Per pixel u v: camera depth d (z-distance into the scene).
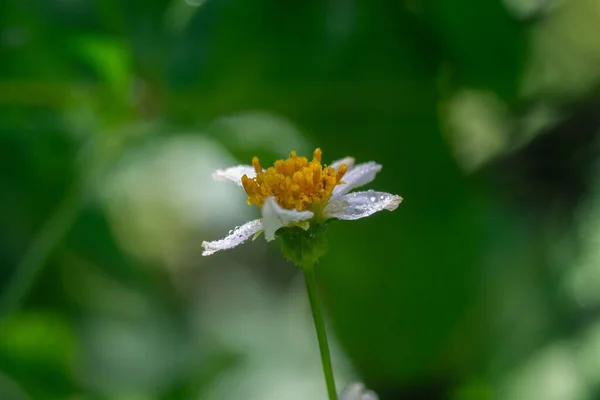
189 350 0.48
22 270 0.37
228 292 0.59
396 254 0.40
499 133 0.42
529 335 0.40
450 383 0.43
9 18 0.37
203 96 0.39
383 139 0.40
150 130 0.40
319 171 0.26
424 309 0.41
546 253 0.40
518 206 0.41
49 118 0.39
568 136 0.39
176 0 0.38
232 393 0.47
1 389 0.40
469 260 0.41
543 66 0.41
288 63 0.38
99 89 0.38
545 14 0.38
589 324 0.39
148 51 0.37
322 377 0.48
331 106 0.40
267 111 0.40
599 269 0.40
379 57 0.38
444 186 0.41
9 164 0.40
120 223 0.55
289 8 0.37
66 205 0.38
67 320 0.46
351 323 0.42
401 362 0.42
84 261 0.47
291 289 0.60
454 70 0.40
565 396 0.38
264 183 0.27
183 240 0.61
